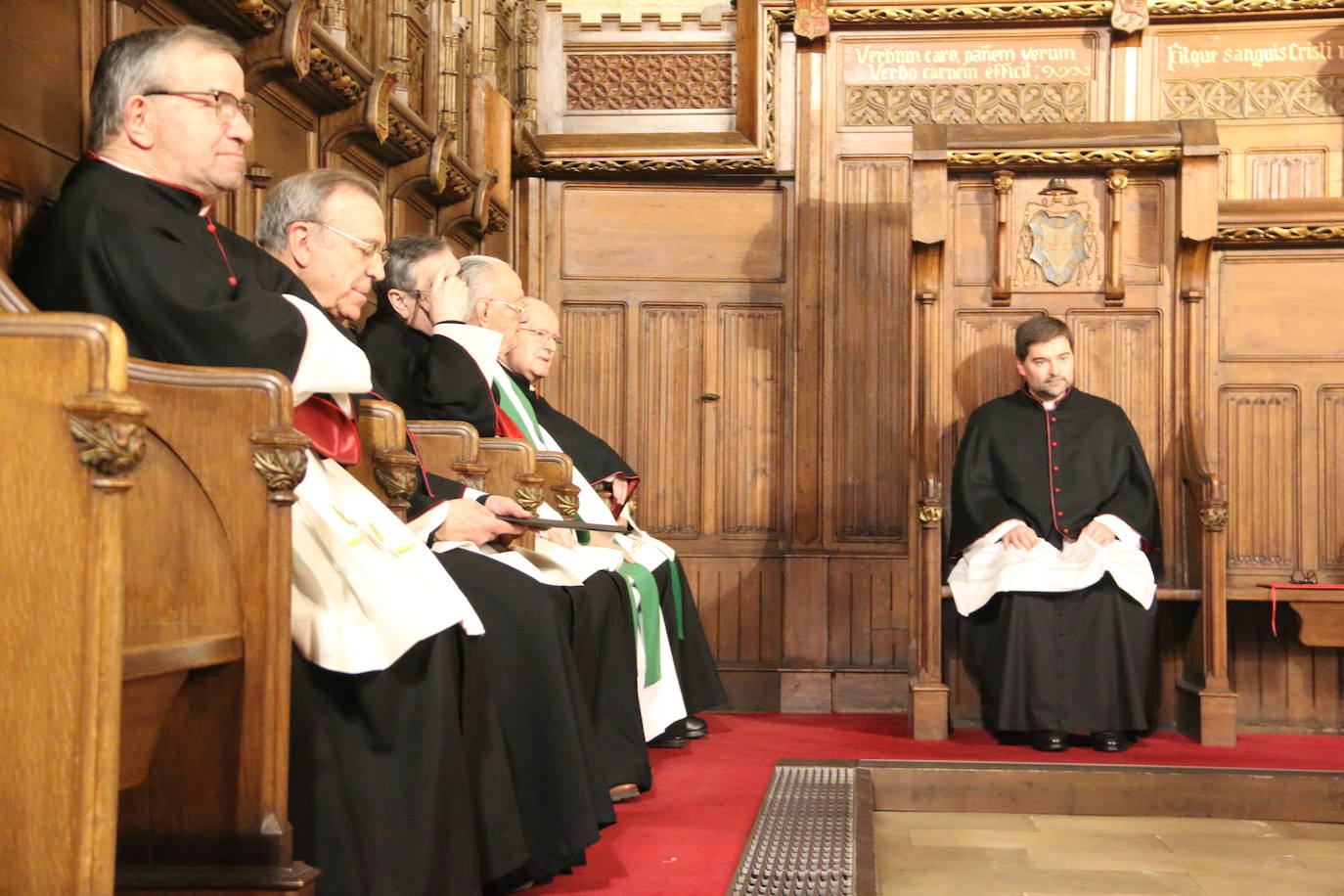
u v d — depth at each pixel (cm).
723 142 657
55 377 160
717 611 650
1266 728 556
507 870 244
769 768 446
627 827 347
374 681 221
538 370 500
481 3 614
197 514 204
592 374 668
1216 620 510
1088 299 561
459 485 318
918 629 527
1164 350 556
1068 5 632
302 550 226
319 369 236
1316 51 640
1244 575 571
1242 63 643
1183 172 543
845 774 421
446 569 282
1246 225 561
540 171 667
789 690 624
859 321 650
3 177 266
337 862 215
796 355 652
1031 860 347
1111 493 527
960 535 531
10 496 160
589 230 670
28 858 157
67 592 158
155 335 232
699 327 665
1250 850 360
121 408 158
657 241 667
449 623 225
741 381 661
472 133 601
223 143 261
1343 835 381
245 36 371
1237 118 643
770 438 657
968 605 505
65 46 292
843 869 299
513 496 355
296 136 431
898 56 650
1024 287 565
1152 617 500
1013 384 564
